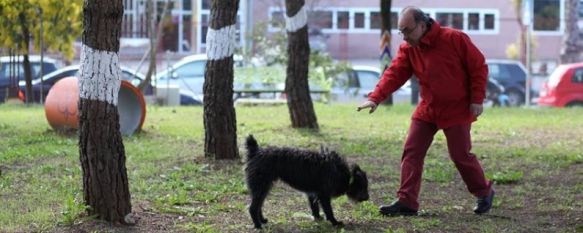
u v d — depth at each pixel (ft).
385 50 75.20
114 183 25.53
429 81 27.14
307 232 25.75
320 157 26.00
